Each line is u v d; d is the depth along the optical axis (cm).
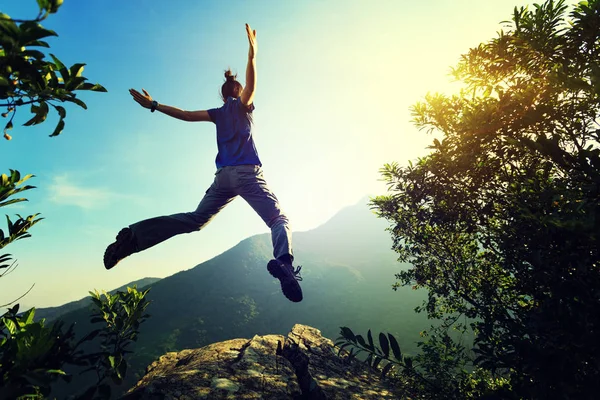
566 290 181
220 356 403
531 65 322
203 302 10112
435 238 478
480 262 417
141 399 200
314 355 484
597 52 268
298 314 9456
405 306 8450
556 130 262
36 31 101
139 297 226
